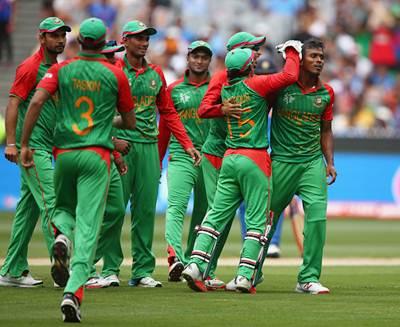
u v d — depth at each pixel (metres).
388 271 45.12
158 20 103.62
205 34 99.88
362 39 104.88
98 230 27.75
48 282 37.56
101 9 102.56
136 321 27.11
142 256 37.25
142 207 37.31
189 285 34.47
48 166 34.72
